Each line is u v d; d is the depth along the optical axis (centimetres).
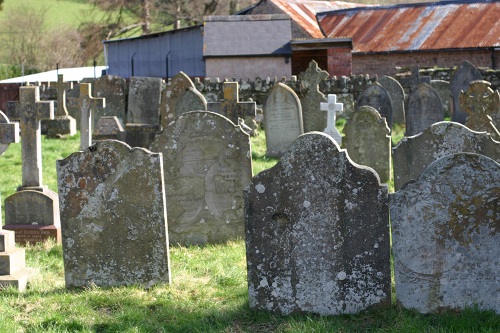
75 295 834
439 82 2727
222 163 1091
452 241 728
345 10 3947
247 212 764
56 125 2294
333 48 3344
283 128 1839
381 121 1536
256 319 754
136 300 809
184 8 5294
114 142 845
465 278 729
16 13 5634
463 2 3709
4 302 805
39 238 1103
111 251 857
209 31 3350
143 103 1917
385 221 745
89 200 855
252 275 769
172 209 1096
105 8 5250
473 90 1525
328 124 1883
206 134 1088
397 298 746
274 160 1809
